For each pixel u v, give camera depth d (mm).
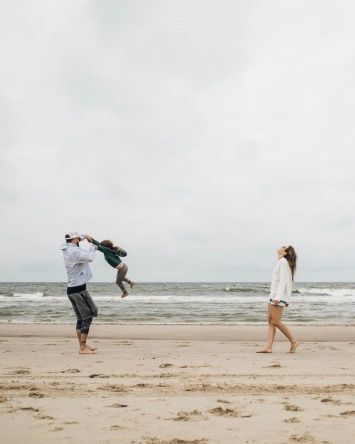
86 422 3355
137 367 6094
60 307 24953
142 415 3557
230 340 10641
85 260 7410
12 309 23391
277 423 3326
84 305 7691
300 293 46656
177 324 14906
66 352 7930
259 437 3012
